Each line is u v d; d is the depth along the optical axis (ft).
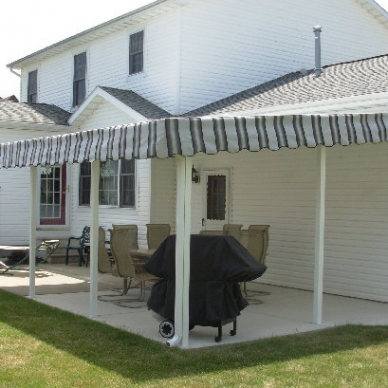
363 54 58.85
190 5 47.37
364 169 34.78
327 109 34.45
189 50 47.26
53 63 63.46
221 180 44.73
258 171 41.47
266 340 23.67
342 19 57.26
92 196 27.96
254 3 51.29
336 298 34.71
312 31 55.06
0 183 52.39
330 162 36.60
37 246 50.44
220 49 49.08
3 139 51.67
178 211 22.49
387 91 31.78
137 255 33.99
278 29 52.85
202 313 23.15
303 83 44.34
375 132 25.25
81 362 20.36
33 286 33.42
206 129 20.84
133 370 19.49
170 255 23.41
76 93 59.47
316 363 20.53
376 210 34.14
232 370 19.58
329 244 36.55
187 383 18.20
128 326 25.99
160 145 20.43
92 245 27.99
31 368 19.67
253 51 51.19
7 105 57.93
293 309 30.81
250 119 21.72
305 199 38.19
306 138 23.12
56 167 54.90
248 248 34.30
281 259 39.58
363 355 21.63
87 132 25.02
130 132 21.99
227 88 49.44
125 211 48.44
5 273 43.78
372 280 34.14
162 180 46.96
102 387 17.81
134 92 50.75
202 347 22.52
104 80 55.06
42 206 54.08
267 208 40.70
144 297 33.37
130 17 49.55
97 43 56.18
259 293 36.17
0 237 52.29
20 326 25.77
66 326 25.84
